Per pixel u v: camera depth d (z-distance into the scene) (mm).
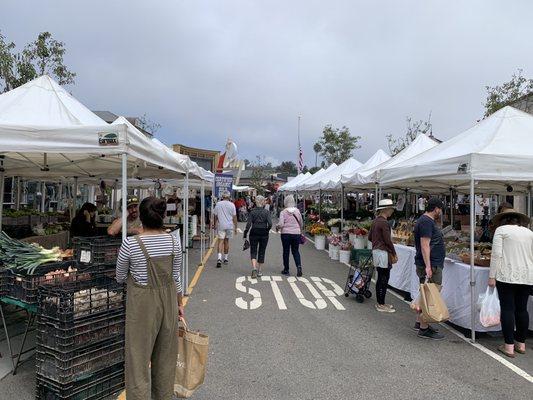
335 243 13297
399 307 7582
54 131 4492
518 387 4391
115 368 4039
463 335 6059
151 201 3568
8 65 13062
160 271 3396
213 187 15305
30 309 4234
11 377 4344
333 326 6379
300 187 23828
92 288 4102
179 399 3994
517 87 18641
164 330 3436
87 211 8719
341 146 42125
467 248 7246
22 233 8125
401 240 9031
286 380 4484
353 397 4133
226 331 6055
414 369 4820
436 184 10391
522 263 5168
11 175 9867
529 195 10242
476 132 6824
